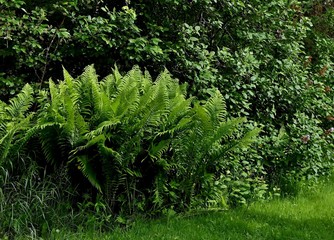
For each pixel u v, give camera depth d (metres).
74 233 5.21
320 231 5.85
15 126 5.18
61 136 5.54
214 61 7.79
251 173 7.46
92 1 7.45
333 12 10.97
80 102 5.80
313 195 7.78
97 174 5.76
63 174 5.63
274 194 7.23
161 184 6.03
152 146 5.81
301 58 9.23
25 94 5.79
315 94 8.66
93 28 6.76
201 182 6.43
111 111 5.69
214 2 8.05
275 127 8.51
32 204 5.30
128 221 5.68
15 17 6.49
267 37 8.31
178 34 7.28
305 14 11.03
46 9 7.03
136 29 6.95
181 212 6.24
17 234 4.98
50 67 7.34
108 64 7.45
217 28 8.07
